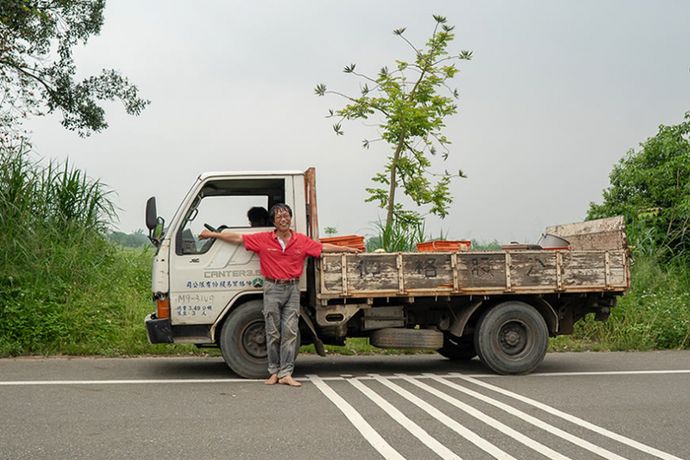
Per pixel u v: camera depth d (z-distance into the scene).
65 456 5.37
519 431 6.29
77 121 19.64
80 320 11.14
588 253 9.50
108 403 7.21
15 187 12.85
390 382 8.67
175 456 5.41
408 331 9.34
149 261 14.03
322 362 10.62
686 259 15.88
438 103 13.95
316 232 8.84
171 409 6.99
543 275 9.36
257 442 5.82
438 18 13.92
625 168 17.75
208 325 8.83
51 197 13.45
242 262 8.77
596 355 11.52
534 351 9.34
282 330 8.47
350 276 8.88
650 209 16.34
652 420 6.79
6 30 16.30
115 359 10.43
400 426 6.40
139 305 12.22
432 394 7.90
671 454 5.66
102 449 5.56
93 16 18.72
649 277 14.80
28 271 11.95
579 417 6.88
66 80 19.22
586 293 9.70
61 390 7.84
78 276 12.36
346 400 7.50
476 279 9.20
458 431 6.24
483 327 9.32
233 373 9.20
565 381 8.89
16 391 7.75
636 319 13.04
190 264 8.72
